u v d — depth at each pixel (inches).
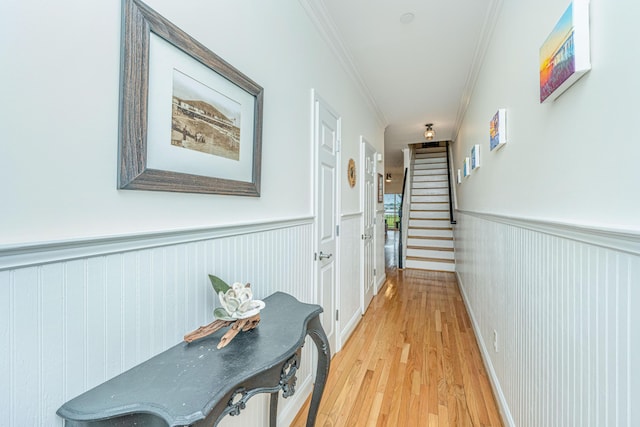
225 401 27.5
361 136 128.2
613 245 28.1
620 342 27.3
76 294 25.2
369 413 67.2
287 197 64.2
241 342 35.6
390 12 77.2
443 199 264.4
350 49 96.0
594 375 31.5
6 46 21.0
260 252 53.1
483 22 81.4
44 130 23.2
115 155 28.3
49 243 23.0
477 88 108.7
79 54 25.3
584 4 33.7
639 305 24.7
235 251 46.1
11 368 21.5
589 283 32.4
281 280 60.8
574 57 34.4
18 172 21.8
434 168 287.7
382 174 182.1
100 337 27.0
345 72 104.0
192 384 27.0
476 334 104.2
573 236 35.9
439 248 225.5
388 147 262.1
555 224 40.3
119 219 28.9
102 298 27.2
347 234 108.1
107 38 27.4
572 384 36.3
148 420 24.4
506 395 64.3
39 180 22.9
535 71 49.9
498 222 73.8
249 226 49.3
